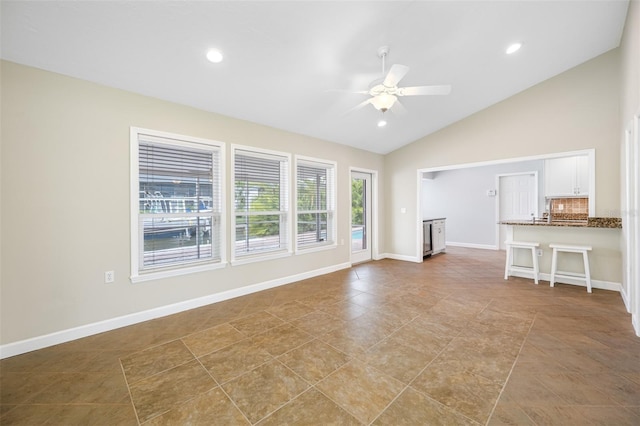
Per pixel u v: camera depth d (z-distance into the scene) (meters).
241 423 1.50
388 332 2.57
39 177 2.33
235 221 3.62
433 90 2.52
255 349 2.29
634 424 1.46
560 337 2.43
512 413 1.55
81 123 2.52
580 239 3.91
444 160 5.19
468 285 4.05
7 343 2.21
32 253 2.30
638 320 2.41
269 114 3.66
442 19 2.53
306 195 4.60
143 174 2.94
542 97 4.11
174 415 1.57
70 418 1.55
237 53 2.50
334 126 4.34
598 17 2.92
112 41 2.18
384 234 6.20
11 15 1.86
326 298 3.53
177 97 3.01
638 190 2.42
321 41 2.49
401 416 1.54
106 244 2.65
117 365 2.07
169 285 3.05
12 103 2.21
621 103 3.33
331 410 1.59
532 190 6.62
